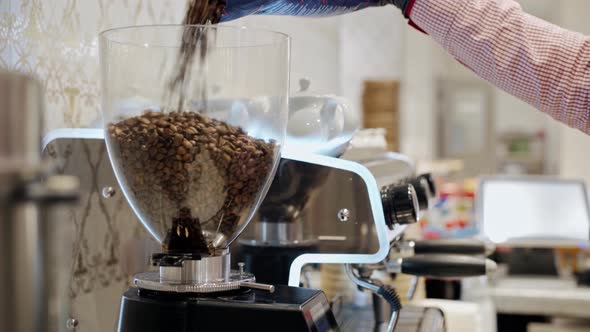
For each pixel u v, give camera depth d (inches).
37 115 14.7
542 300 85.4
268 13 39.8
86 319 38.6
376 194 34.2
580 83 40.4
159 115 26.4
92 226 38.9
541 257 100.1
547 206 98.6
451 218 95.3
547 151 300.8
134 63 26.4
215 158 26.5
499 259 100.6
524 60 41.2
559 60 41.0
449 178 166.9
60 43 38.2
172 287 27.7
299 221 35.6
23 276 14.1
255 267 36.3
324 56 93.0
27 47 34.7
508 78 41.8
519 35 41.3
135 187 27.3
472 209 100.7
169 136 26.1
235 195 27.5
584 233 97.0
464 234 93.7
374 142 49.3
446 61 296.5
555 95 41.0
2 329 13.9
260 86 27.4
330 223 35.0
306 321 26.5
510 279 96.9
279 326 26.5
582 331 101.4
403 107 205.2
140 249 43.7
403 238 49.7
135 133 26.3
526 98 42.2
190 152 26.2
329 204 35.0
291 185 35.1
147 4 49.2
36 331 14.5
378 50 160.9
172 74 26.7
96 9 42.3
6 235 13.8
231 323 26.7
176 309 27.0
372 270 40.0
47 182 14.4
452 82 269.0
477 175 270.1
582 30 195.8
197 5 35.6
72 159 36.4
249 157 27.3
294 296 28.4
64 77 38.7
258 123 27.5
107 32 26.6
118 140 26.8
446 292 59.7
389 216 34.7
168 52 26.7
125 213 42.4
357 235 34.7
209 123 26.5
